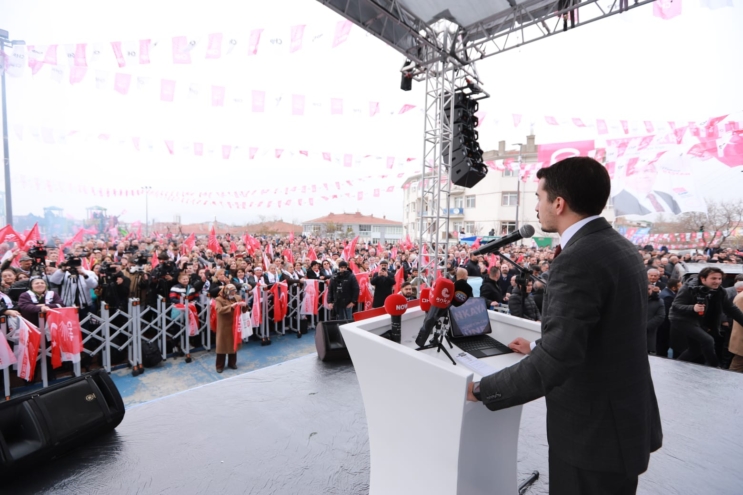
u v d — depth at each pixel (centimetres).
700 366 427
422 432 141
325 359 435
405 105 549
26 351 407
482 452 144
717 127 594
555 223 126
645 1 373
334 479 229
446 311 167
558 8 427
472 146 510
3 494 215
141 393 432
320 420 303
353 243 1227
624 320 107
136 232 1605
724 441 277
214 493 217
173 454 255
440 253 546
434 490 139
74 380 275
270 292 652
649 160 791
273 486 223
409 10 436
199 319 586
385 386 154
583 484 117
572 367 100
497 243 178
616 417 108
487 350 172
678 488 224
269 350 598
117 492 218
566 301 103
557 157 750
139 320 501
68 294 504
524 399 108
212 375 488
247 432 283
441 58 493
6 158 769
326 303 707
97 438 271
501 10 438
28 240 735
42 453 236
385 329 185
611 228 116
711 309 442
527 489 220
